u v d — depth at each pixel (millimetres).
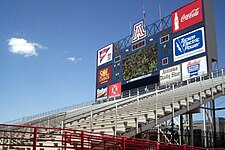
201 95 22766
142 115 17719
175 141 28938
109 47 46094
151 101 24500
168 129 34000
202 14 31297
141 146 12477
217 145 31484
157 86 35375
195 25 31859
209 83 26438
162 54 35531
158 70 35562
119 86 42000
